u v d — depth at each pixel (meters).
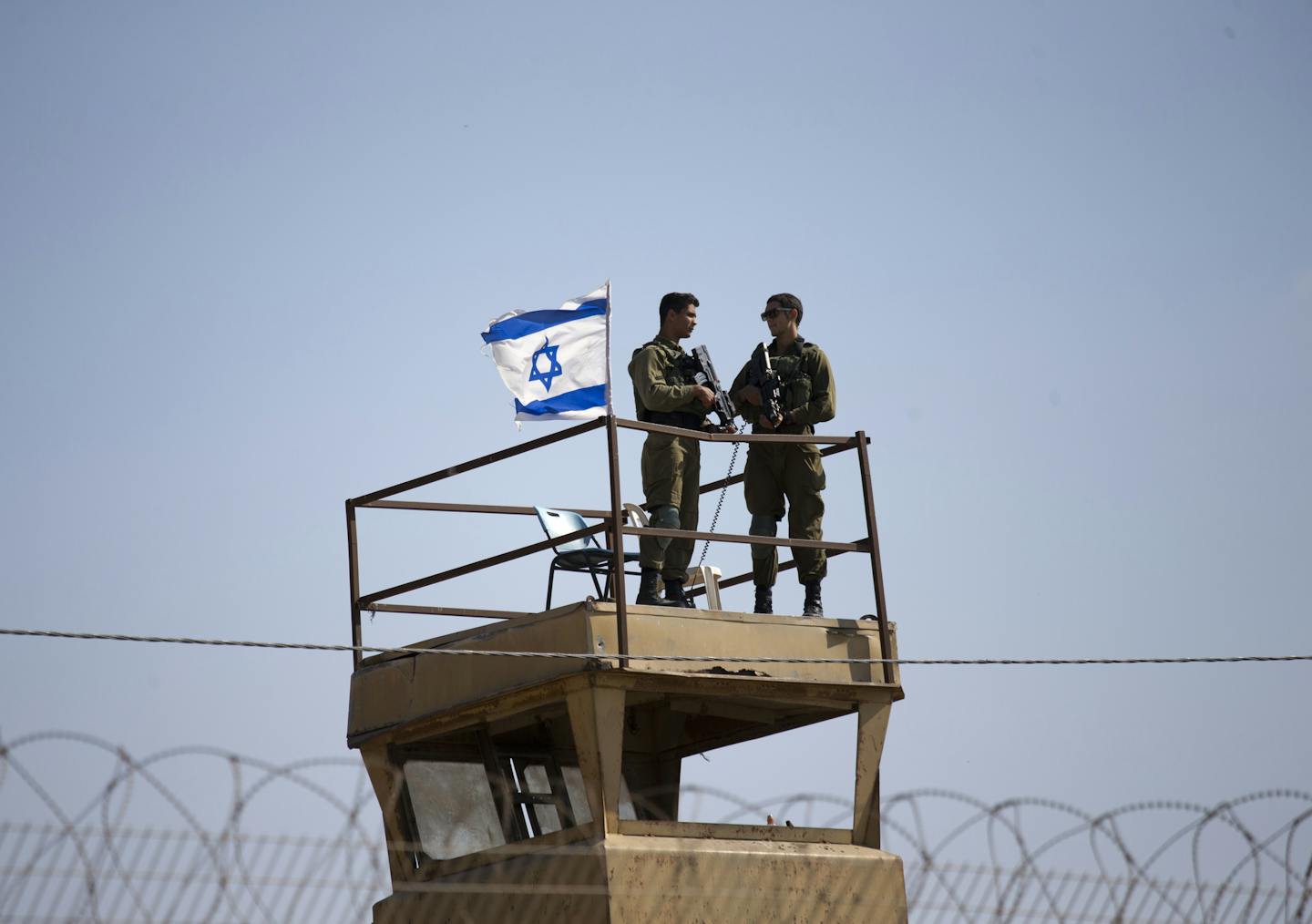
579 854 44.34
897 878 47.91
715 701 49.12
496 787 51.91
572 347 51.75
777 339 51.56
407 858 49.38
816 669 47.78
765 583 50.06
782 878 46.22
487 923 46.41
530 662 45.84
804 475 50.19
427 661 48.66
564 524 48.91
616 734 44.88
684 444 48.75
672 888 44.47
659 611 45.81
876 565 49.06
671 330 50.06
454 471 48.09
